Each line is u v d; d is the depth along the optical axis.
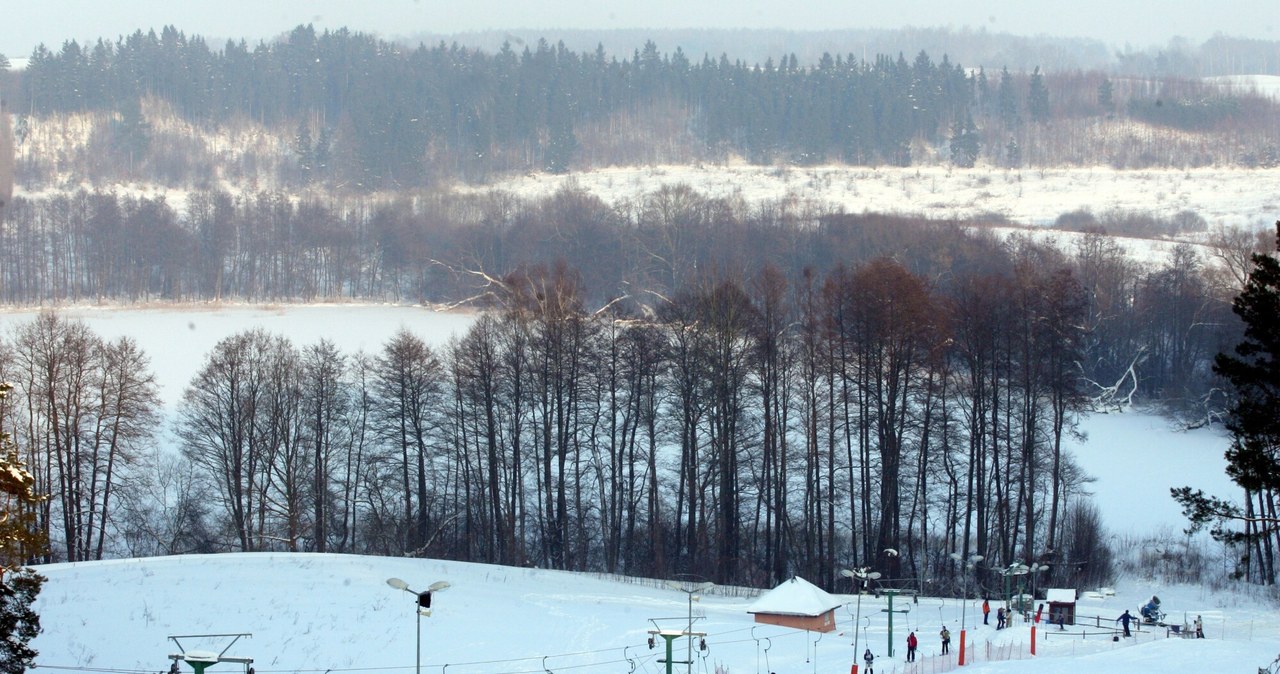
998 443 90.50
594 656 54.03
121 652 49.66
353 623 56.56
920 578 80.75
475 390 86.06
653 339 86.06
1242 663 48.22
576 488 84.62
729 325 84.75
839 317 84.38
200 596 59.44
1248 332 50.22
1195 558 86.50
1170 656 50.47
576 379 85.56
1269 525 82.00
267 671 49.00
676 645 57.56
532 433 89.44
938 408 86.25
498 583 69.62
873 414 86.75
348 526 88.38
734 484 84.00
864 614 71.19
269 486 88.06
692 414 85.31
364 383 90.12
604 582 74.06
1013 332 84.50
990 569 76.69
